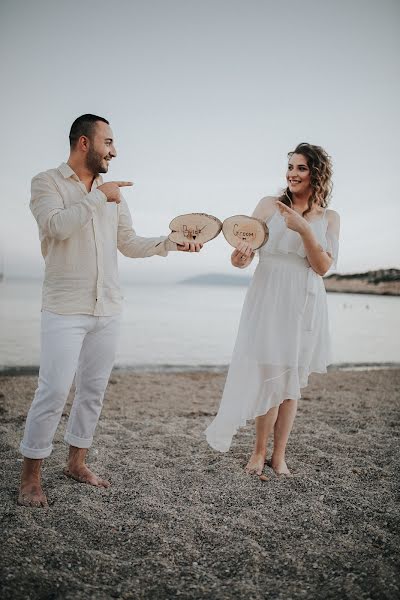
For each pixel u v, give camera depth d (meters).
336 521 2.57
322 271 2.93
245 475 3.14
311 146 2.99
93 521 2.49
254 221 2.86
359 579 2.06
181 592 1.97
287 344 2.98
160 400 5.61
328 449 3.73
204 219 2.88
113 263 2.77
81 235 2.58
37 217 2.50
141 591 1.97
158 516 2.57
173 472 3.19
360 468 3.34
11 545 2.22
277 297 2.98
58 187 2.59
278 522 2.55
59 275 2.57
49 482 2.93
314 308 3.02
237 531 2.45
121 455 3.50
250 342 3.03
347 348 11.98
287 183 3.07
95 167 2.66
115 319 2.80
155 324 16.77
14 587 1.94
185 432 4.16
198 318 19.75
